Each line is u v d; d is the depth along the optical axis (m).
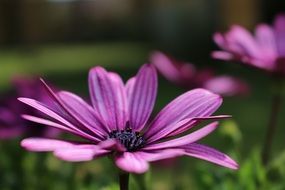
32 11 2.94
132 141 0.28
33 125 0.42
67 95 0.30
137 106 0.30
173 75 0.53
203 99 0.28
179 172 0.52
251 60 0.40
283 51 0.43
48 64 2.27
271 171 0.38
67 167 0.43
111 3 3.06
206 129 0.25
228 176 0.40
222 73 1.74
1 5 2.85
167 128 0.28
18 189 0.43
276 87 0.40
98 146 0.25
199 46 2.04
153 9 2.47
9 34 2.88
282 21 0.44
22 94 0.42
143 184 0.36
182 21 2.12
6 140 0.45
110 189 0.37
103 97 0.30
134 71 1.90
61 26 3.07
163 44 2.27
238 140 0.41
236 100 1.30
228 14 1.99
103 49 2.70
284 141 0.93
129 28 2.96
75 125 0.28
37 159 0.43
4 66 2.26
